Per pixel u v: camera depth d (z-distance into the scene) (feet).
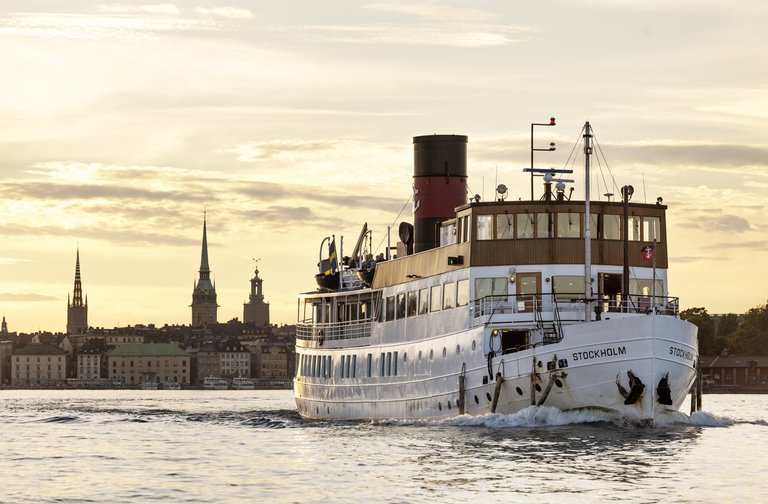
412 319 264.31
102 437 285.02
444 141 288.51
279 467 206.80
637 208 239.91
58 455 239.30
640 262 239.09
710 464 192.03
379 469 195.42
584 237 233.55
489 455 200.64
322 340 314.96
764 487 173.06
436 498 167.22
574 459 195.11
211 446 250.37
